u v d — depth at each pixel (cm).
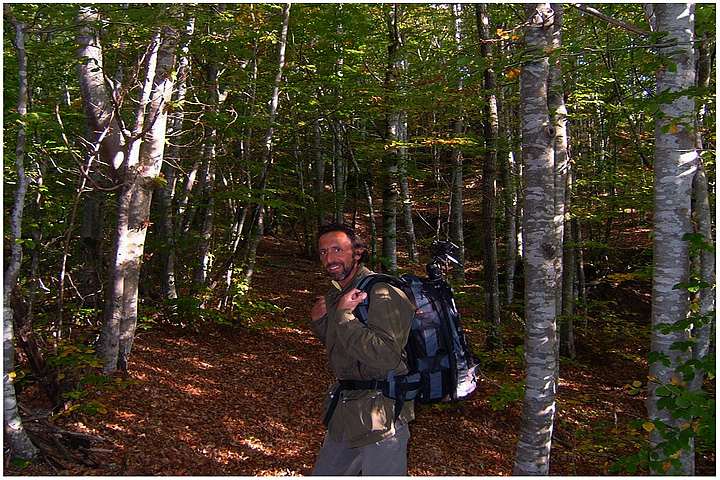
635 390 373
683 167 344
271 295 1184
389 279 242
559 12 364
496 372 752
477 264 1538
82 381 450
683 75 346
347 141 1109
